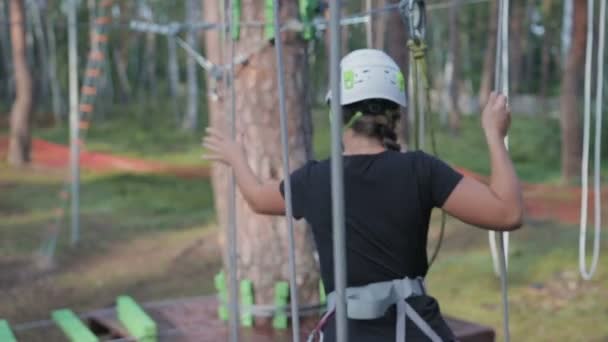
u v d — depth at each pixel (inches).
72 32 776.9
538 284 548.4
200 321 287.9
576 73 1136.2
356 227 142.7
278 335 267.7
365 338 139.4
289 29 281.0
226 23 223.9
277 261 284.5
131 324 270.7
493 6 1572.3
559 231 721.0
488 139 139.9
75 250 706.8
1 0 2428.6
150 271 636.1
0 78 2760.8
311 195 149.6
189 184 1170.0
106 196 1031.0
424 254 147.6
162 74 3282.5
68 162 1417.3
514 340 439.5
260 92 283.4
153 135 2037.4
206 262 667.4
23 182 1143.0
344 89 146.3
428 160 143.4
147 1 2726.4
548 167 1425.9
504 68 185.8
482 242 687.7
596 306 494.0
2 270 627.2
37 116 2353.6
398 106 148.5
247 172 163.5
